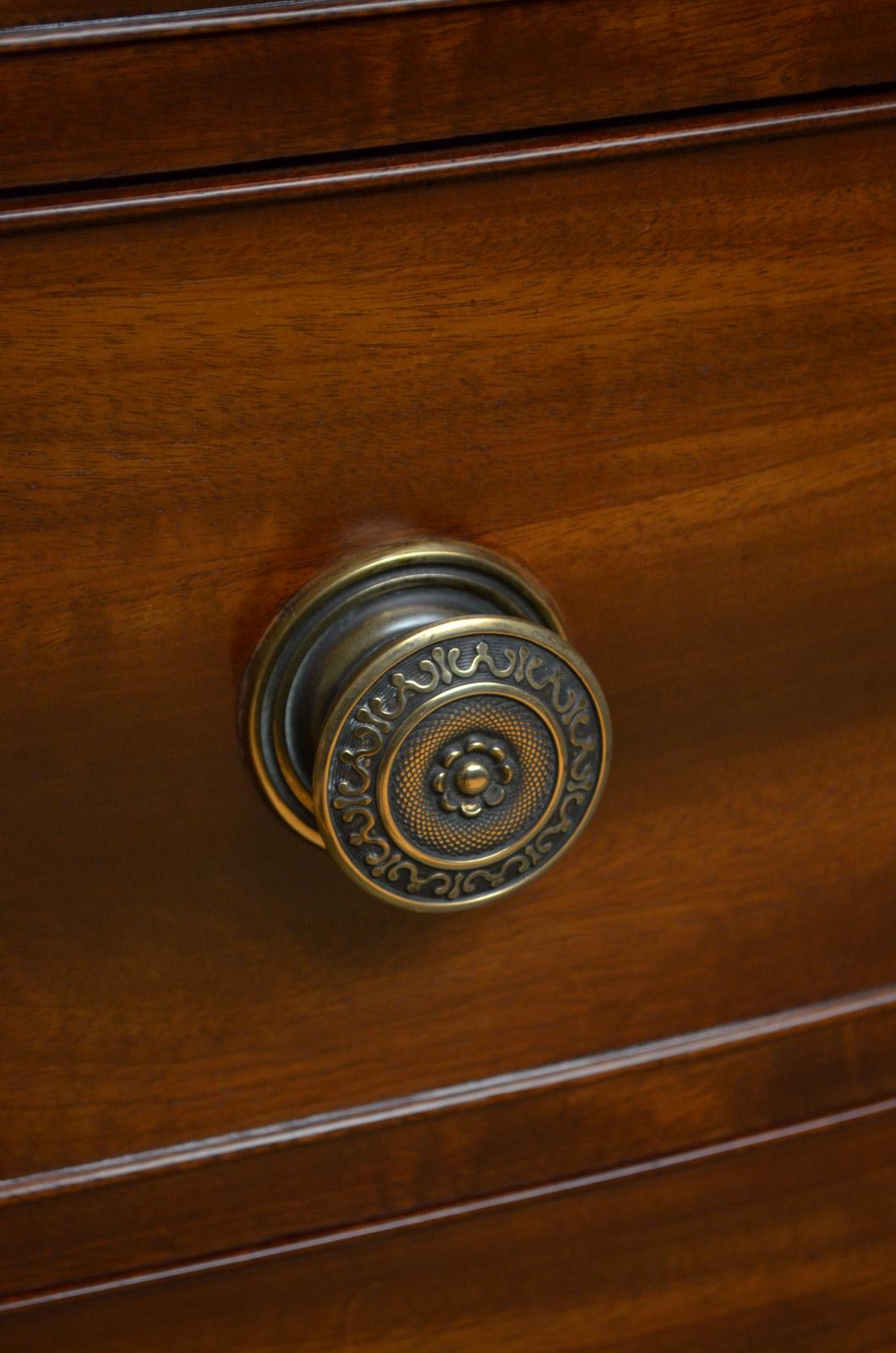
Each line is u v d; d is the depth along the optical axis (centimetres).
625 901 54
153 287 40
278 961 51
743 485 47
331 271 41
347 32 38
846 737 53
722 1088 59
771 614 50
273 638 45
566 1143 58
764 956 57
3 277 39
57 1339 56
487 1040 55
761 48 41
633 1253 61
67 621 44
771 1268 64
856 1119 61
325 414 43
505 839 45
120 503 42
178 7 37
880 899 57
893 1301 66
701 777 52
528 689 43
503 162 40
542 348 43
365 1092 54
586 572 48
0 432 41
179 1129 53
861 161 43
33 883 48
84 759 46
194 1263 56
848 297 45
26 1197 52
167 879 49
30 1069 51
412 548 45
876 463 48
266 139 39
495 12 38
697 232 43
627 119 41
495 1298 60
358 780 43
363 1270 58
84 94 37
